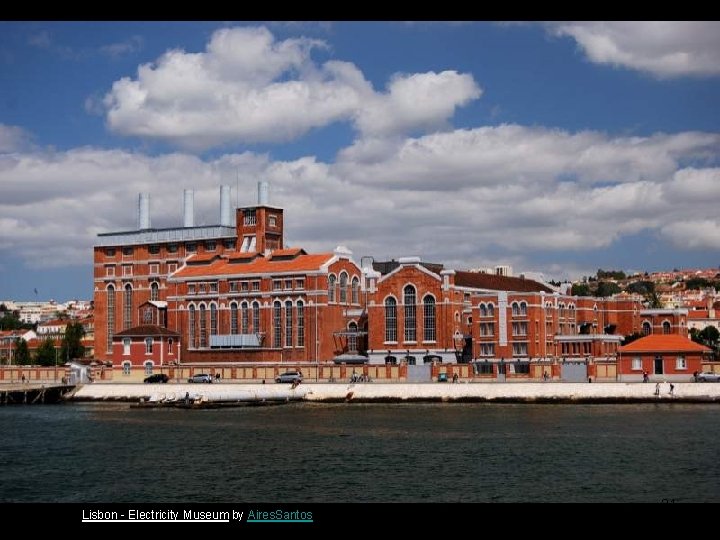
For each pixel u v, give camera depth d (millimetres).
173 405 197875
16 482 106688
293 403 198250
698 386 178000
